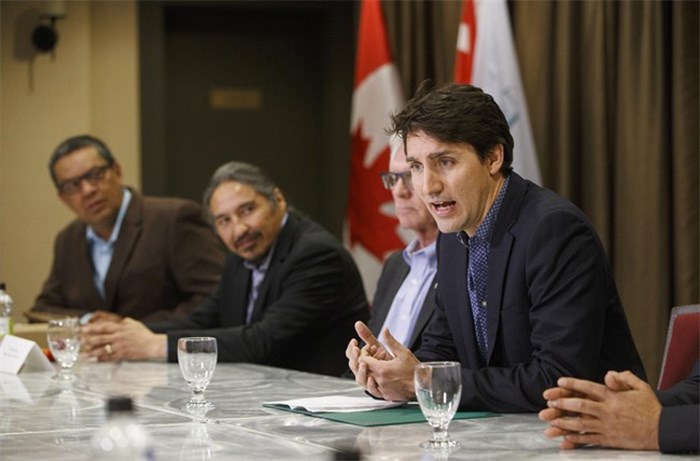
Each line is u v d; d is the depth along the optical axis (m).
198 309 4.25
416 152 2.51
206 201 3.98
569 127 5.00
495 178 2.55
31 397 2.88
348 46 6.63
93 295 5.02
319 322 3.90
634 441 1.99
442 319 2.79
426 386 2.07
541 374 2.38
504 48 5.00
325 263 3.90
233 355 3.75
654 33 4.63
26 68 6.14
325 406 2.50
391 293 3.47
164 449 2.04
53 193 6.19
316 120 6.86
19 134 6.14
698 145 4.52
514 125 4.95
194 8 6.58
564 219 2.46
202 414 2.49
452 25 5.61
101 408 2.65
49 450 2.09
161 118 6.39
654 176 4.64
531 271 2.47
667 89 4.64
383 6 5.80
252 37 6.77
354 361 2.59
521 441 2.10
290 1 6.59
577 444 2.03
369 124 5.57
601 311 2.43
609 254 4.88
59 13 6.06
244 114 6.77
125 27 6.33
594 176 4.90
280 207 3.96
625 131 4.74
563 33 5.01
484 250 2.60
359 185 5.56
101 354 3.74
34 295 6.16
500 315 2.54
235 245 3.91
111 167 4.95
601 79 4.86
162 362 3.71
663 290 4.64
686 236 4.52
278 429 2.26
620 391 2.03
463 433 2.19
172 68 6.66
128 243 4.95
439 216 2.53
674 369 2.57
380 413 2.43
